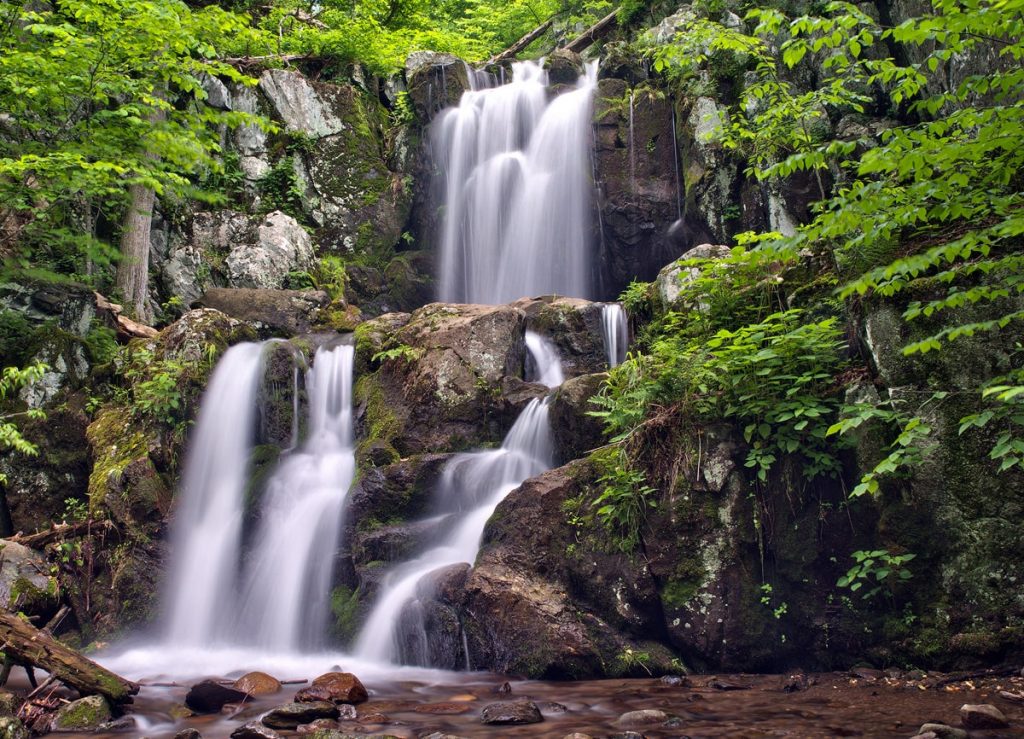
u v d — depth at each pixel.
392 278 14.82
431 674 6.30
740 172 12.41
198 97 10.72
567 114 14.32
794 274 7.40
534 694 5.56
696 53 12.89
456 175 15.35
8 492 9.54
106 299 11.87
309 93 15.55
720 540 6.29
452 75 15.84
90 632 8.26
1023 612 5.42
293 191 14.81
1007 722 4.39
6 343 10.51
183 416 9.55
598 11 19.28
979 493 5.67
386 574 7.35
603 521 6.58
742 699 5.29
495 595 6.40
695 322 7.75
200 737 4.73
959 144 4.28
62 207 11.77
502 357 9.41
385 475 8.29
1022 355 5.64
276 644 7.84
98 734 4.90
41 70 9.80
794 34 4.98
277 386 9.95
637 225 13.55
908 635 5.78
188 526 8.98
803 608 6.14
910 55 10.91
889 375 6.09
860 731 4.43
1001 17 4.18
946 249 4.16
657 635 6.33
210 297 11.81
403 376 9.70
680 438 6.65
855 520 6.17
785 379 6.62
